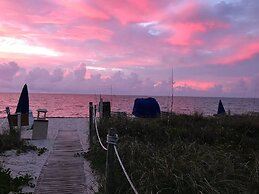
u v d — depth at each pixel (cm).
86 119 1692
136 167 484
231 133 855
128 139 725
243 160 587
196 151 559
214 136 832
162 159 492
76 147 856
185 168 454
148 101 1353
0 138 842
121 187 429
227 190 413
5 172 560
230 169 477
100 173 572
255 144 775
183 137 818
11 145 827
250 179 460
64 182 543
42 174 591
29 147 818
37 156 743
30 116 1270
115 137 421
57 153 777
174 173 440
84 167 639
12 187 498
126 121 955
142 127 888
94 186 519
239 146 738
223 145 728
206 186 408
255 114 1204
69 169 625
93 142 808
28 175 574
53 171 611
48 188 512
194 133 850
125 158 528
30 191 500
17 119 983
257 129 912
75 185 527
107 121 980
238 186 432
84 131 1181
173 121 991
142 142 704
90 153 721
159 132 850
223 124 967
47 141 955
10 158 718
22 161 691
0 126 1226
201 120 1055
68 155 753
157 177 436
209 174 447
